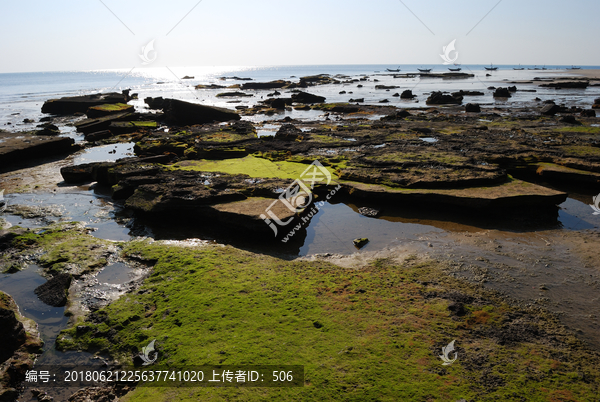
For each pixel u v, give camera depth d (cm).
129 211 746
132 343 364
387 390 294
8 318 361
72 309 430
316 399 288
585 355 345
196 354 337
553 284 475
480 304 423
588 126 1462
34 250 571
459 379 307
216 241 608
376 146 1134
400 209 729
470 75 7019
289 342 348
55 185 935
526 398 290
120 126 1661
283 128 1422
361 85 4953
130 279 492
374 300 420
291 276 475
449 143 1131
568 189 830
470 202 686
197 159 1101
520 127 1461
